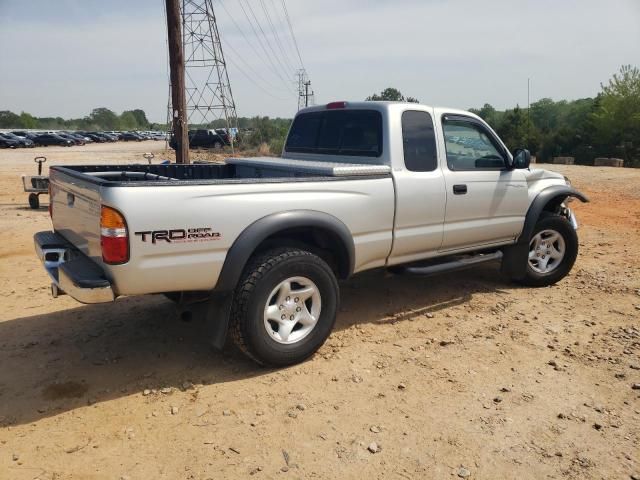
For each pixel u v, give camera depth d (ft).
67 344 14.16
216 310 12.27
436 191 15.53
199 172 18.39
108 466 9.26
